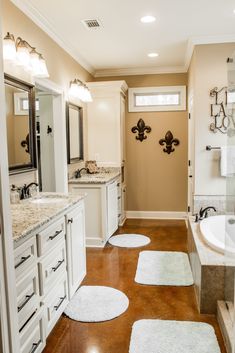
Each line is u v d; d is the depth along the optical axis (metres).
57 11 3.07
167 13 3.18
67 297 2.56
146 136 5.72
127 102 5.69
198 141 4.11
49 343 2.19
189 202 5.11
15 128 2.65
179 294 2.87
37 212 2.24
